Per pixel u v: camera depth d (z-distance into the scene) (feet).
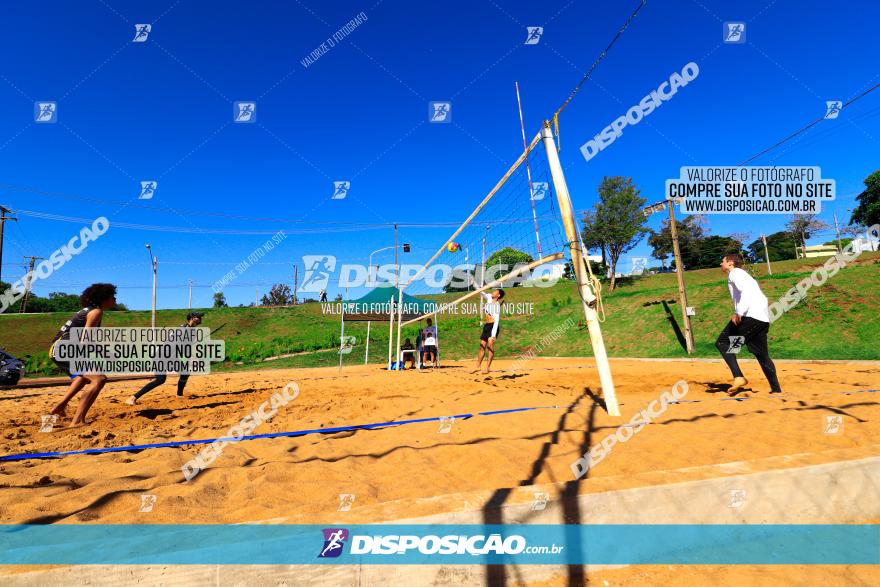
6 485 6.68
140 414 14.92
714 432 9.04
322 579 4.23
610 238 97.86
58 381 42.47
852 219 123.85
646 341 47.91
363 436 10.22
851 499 6.36
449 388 20.47
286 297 179.11
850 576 4.95
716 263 127.65
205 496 6.27
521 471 7.20
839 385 16.11
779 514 5.94
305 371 47.57
